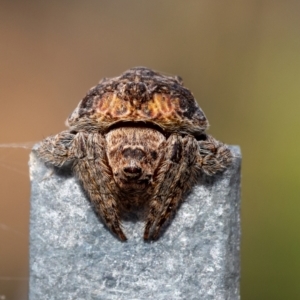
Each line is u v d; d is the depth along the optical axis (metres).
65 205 0.12
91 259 0.12
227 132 0.20
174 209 0.12
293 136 0.20
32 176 0.12
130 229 0.12
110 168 0.12
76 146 0.12
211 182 0.12
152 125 0.12
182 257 0.12
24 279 0.16
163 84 0.12
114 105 0.12
